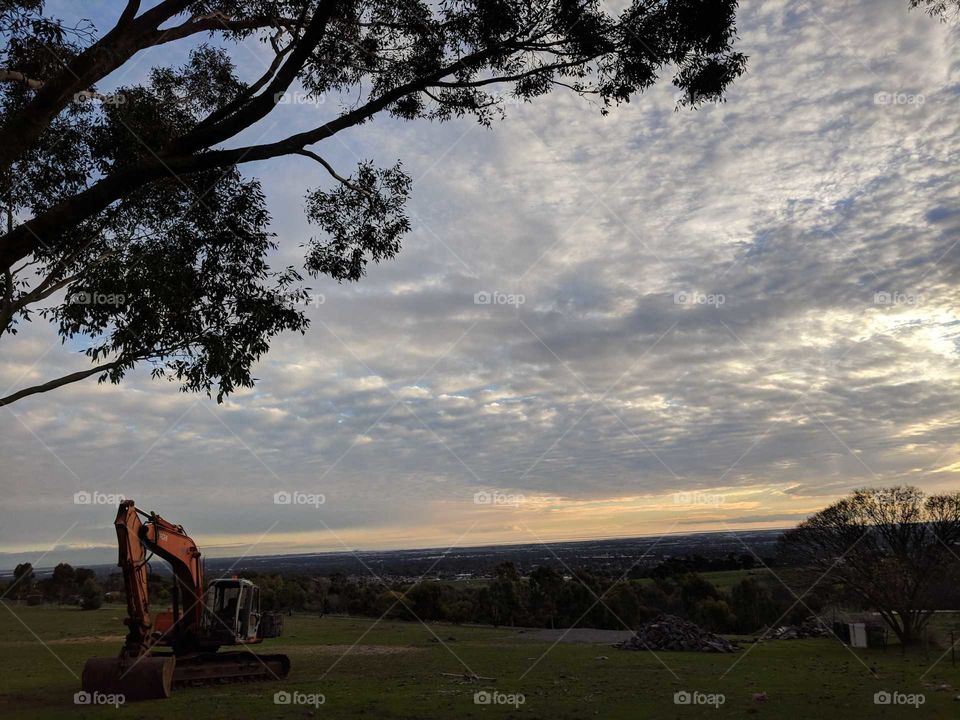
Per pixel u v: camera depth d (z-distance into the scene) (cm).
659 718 1190
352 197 1374
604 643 3197
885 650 2545
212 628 1841
